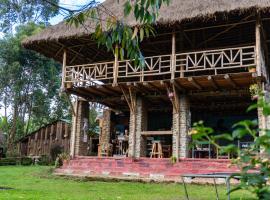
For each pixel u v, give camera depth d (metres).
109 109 14.70
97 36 3.82
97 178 10.67
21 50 24.86
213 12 9.61
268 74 12.13
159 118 14.79
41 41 11.86
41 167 16.73
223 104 12.93
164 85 11.04
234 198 6.23
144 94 12.17
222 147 1.59
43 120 29.23
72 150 12.59
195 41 12.47
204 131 1.63
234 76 9.96
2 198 5.99
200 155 11.99
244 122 1.54
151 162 10.91
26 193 6.96
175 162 10.55
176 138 11.04
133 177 10.65
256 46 9.78
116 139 13.78
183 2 10.78
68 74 12.45
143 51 13.38
